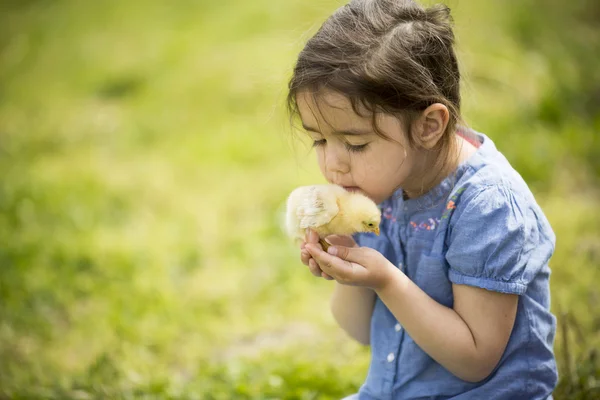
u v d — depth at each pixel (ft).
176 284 18.30
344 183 7.40
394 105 6.91
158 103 32.42
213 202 23.22
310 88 7.03
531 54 30.12
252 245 19.84
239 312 16.75
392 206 8.36
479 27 30.73
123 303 17.17
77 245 20.21
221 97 31.42
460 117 7.80
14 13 51.93
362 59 6.93
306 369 12.95
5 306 17.01
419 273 7.84
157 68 36.14
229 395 12.30
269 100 29.78
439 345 7.32
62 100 35.70
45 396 12.67
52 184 25.07
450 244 7.59
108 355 14.51
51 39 44.29
